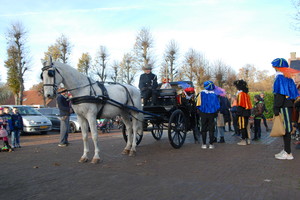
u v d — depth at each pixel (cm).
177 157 693
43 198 392
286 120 631
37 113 1566
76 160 677
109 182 468
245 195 386
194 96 958
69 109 961
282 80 625
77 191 422
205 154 728
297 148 798
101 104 660
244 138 897
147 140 1063
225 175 501
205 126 831
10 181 485
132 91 757
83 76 647
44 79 595
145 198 384
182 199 377
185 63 3569
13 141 930
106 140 1118
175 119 836
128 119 768
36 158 720
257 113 1018
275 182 449
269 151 761
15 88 2997
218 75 3762
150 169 561
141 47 3092
